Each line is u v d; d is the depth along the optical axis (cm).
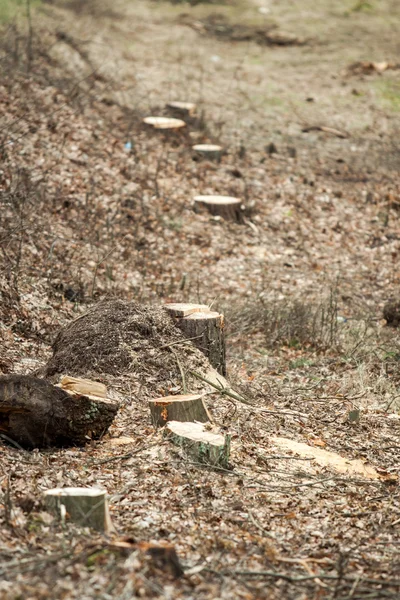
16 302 1041
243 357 1090
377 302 1364
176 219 1506
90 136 1652
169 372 861
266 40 2595
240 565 506
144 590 438
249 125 1991
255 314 1225
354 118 2117
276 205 1642
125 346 868
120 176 1562
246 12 2767
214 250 1451
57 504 536
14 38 2041
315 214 1642
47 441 682
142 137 1756
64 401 684
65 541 506
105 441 714
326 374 1041
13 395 668
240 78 2284
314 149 1930
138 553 468
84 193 1459
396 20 2817
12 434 675
